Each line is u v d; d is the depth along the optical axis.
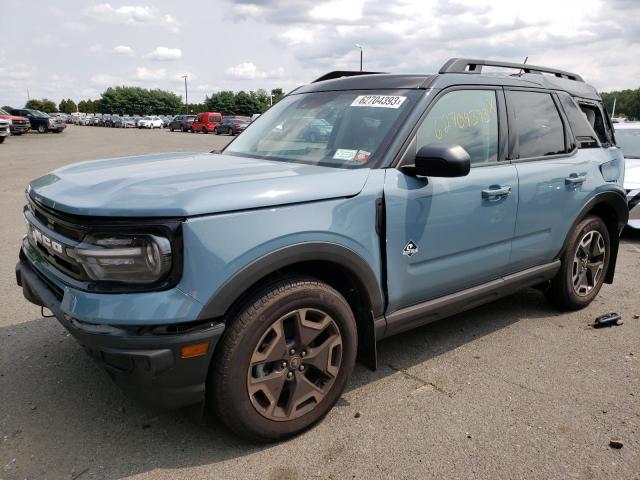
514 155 3.78
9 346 3.79
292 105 3.96
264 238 2.49
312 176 2.75
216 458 2.65
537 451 2.73
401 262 3.09
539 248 4.04
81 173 3.00
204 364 2.43
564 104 4.34
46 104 118.75
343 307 2.85
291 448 2.74
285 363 2.71
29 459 2.62
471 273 3.55
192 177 2.70
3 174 13.43
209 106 97.25
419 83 3.38
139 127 61.69
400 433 2.87
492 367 3.62
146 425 2.91
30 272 3.02
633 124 9.31
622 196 4.67
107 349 2.33
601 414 3.07
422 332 4.20
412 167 3.06
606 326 4.34
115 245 2.33
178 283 2.33
